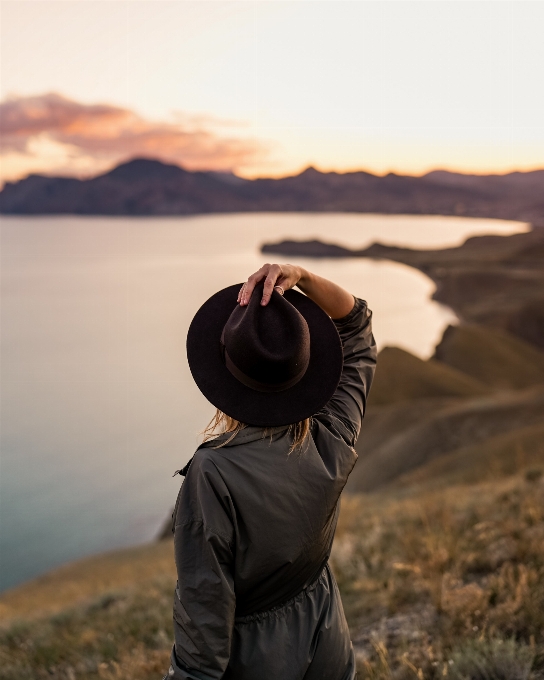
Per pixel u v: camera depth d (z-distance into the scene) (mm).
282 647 1769
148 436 130625
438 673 3080
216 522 1628
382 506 14508
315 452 1815
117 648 5254
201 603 1620
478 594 3830
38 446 124625
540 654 3029
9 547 75875
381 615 4434
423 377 92062
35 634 7141
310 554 1795
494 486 9836
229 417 1788
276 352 1637
